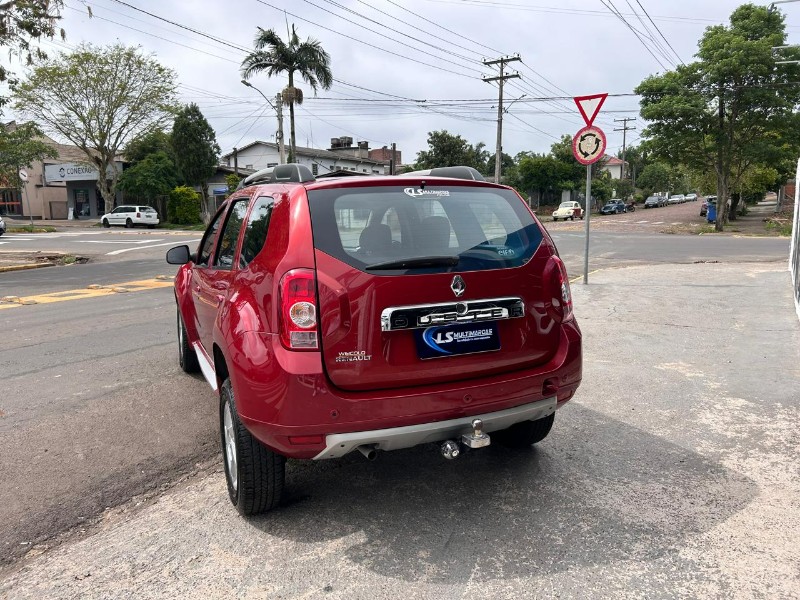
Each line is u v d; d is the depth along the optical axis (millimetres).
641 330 7762
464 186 3482
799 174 10430
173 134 43469
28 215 51438
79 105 41125
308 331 2869
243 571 2869
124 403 5281
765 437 4379
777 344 6945
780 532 3141
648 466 3953
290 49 32156
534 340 3367
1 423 4828
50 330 8320
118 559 2988
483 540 3105
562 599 2629
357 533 3193
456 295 3098
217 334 3393
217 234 4348
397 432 2980
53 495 3656
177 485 3801
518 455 4156
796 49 29156
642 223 39656
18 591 2746
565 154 60219
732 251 18984
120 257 20219
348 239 3004
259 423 2941
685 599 2625
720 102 30844
